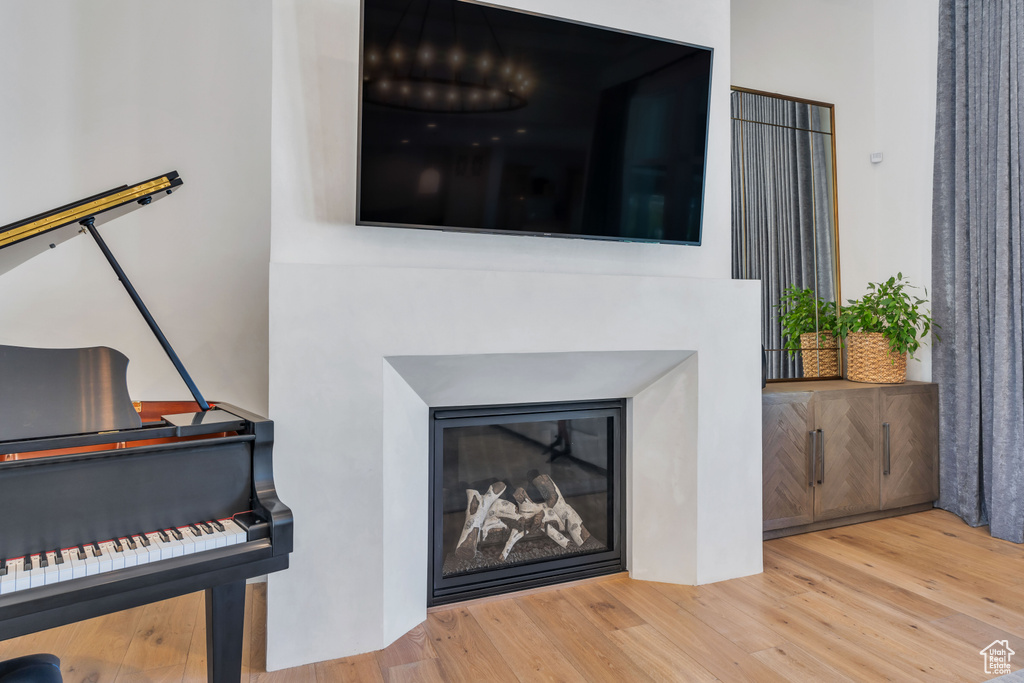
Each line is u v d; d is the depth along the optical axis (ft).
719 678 5.68
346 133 6.42
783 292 11.15
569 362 7.23
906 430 10.46
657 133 7.43
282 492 5.90
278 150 6.17
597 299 7.25
